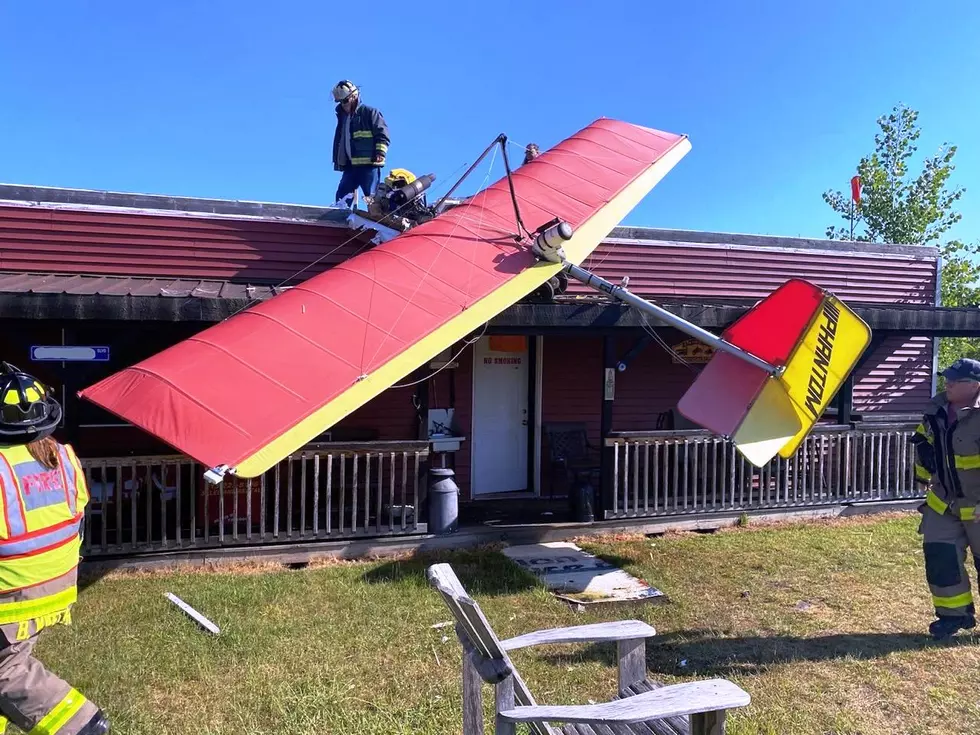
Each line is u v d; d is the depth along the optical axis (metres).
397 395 9.38
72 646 4.81
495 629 5.25
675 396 10.73
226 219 8.54
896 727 3.81
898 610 5.61
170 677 4.38
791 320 5.67
